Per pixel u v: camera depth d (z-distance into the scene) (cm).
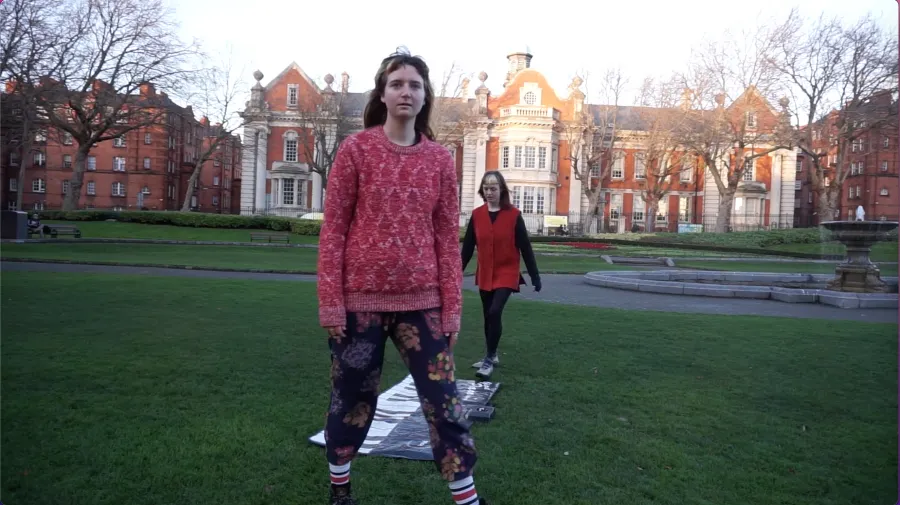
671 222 5681
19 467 316
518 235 549
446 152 271
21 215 2536
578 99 5272
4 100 3494
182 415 403
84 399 430
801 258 3216
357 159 253
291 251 2766
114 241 2862
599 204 5556
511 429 393
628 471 330
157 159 6600
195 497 289
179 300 942
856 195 5875
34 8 3061
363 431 270
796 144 3906
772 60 3678
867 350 665
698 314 958
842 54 3506
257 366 538
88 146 3997
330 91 4834
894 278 1538
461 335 733
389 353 627
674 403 458
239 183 8281
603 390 489
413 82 256
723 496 302
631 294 1287
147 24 3656
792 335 758
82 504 279
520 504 288
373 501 288
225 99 4512
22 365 512
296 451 347
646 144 4791
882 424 417
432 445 262
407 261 255
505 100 5412
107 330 677
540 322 838
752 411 442
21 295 934
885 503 297
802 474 331
